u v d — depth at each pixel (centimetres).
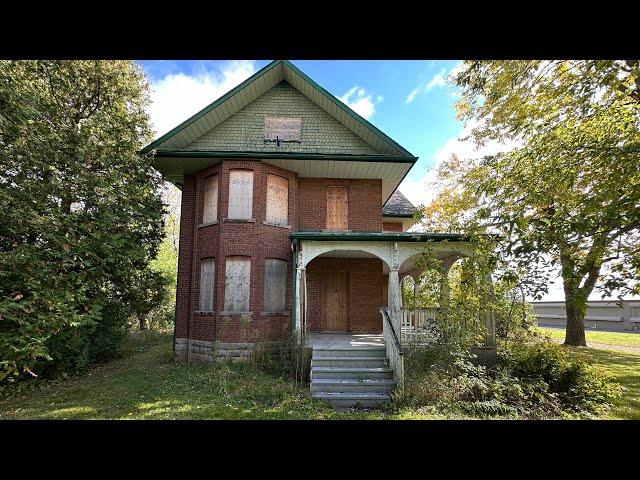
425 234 1015
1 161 880
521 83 940
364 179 1459
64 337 986
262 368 1070
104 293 1221
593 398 809
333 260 1420
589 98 745
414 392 796
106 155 1098
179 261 1362
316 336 1275
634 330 2475
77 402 783
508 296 1270
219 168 1291
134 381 982
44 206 926
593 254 542
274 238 1296
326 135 1370
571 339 1742
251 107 1379
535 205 699
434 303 1074
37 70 1134
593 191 645
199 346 1248
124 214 1187
